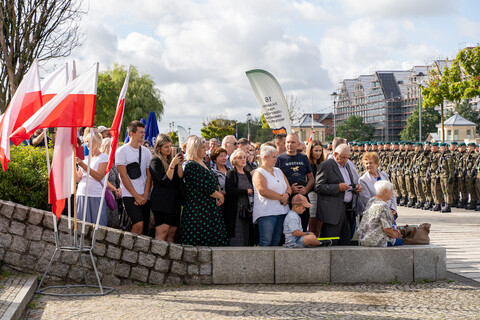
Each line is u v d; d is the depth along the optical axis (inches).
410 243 320.2
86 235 288.0
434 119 5251.0
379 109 6560.0
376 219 308.8
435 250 305.0
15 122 271.1
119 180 344.2
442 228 527.2
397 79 6574.8
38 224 285.4
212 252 296.0
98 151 310.8
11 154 320.8
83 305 244.7
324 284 297.7
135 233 300.2
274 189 311.7
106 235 289.4
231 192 319.3
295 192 323.3
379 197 316.2
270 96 471.2
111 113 1988.2
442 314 231.9
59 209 267.7
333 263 299.4
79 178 312.3
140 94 2022.6
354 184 333.1
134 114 2000.5
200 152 310.5
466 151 756.0
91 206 307.4
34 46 595.2
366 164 347.9
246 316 226.8
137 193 306.7
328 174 323.6
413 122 5300.2
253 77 470.9
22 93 277.1
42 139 403.2
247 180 324.2
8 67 592.1
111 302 250.7
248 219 322.7
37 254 284.5
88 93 258.8
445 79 1386.6
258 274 297.0
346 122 6550.2
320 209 325.1
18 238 284.2
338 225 324.5
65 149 268.1
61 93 258.1
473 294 271.1
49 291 270.8
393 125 6446.9
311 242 300.5
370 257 300.8
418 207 768.9
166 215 308.3
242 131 3506.4
